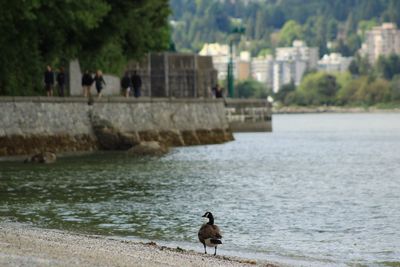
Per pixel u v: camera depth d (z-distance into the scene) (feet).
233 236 114.21
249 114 430.61
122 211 132.36
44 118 226.58
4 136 215.31
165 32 357.41
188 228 118.42
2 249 83.87
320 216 131.64
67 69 269.23
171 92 456.04
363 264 98.58
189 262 85.97
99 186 162.09
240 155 250.57
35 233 100.78
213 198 149.28
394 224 124.98
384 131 516.32
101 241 98.73
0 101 215.51
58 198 144.87
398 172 207.41
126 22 281.74
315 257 101.81
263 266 88.79
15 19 233.35
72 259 80.12
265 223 124.67
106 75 299.79
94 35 276.00
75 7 248.32
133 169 194.80
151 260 84.64
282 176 191.01
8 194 148.97
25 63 242.78
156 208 136.05
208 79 477.36
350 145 334.44
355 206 142.82
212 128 304.71
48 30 248.11
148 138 265.13
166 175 184.34
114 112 251.60
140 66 438.81
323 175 196.54
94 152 238.07
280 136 405.39
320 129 553.23
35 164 201.77
